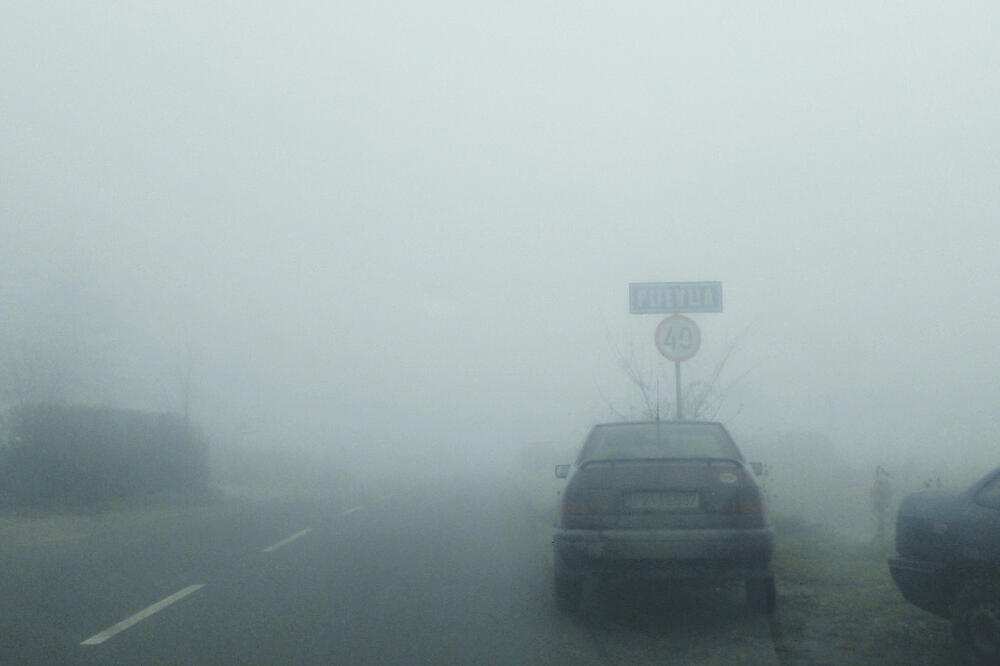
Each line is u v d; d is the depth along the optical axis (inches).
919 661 299.3
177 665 302.2
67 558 520.4
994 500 289.9
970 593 283.1
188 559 518.0
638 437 394.3
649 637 337.1
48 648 321.4
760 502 341.4
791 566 465.1
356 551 551.2
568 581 365.4
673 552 333.7
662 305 614.5
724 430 397.4
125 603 395.5
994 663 275.7
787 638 331.0
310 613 377.1
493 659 309.4
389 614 375.9
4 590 424.5
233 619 366.3
